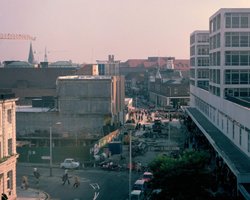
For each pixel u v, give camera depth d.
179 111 167.25
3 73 162.25
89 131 106.44
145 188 58.84
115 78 115.56
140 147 89.38
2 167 55.16
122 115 129.88
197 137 95.81
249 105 66.44
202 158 47.97
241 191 45.81
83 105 106.31
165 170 45.53
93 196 59.53
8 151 58.62
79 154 81.00
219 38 88.62
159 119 137.75
